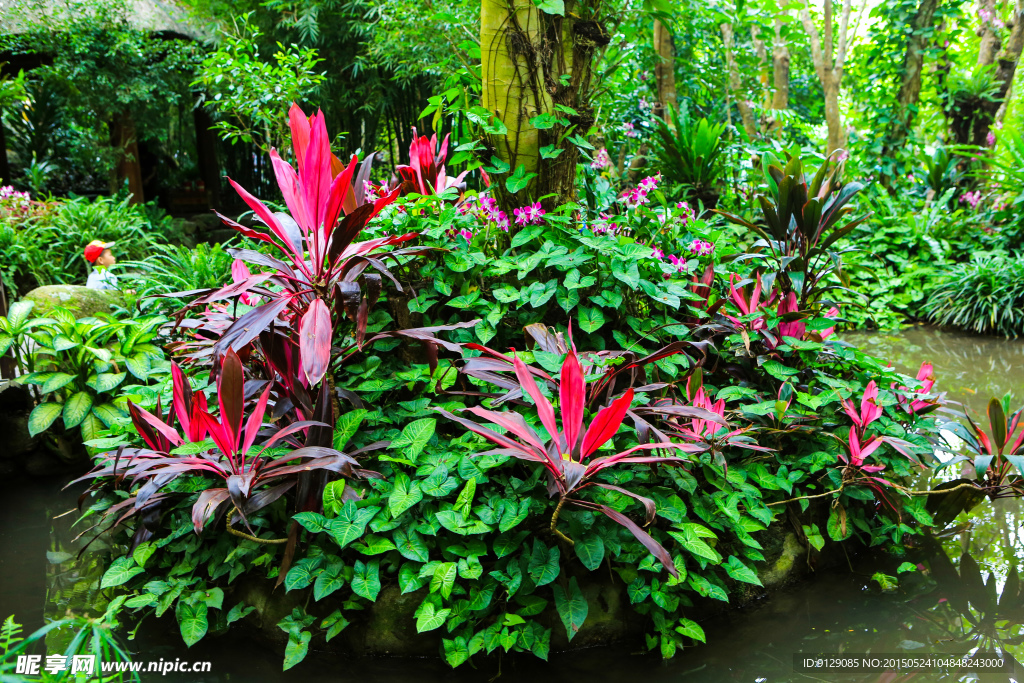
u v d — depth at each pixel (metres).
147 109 7.69
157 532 2.05
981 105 7.89
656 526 1.91
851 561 2.29
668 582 1.78
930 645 1.85
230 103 6.00
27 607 2.07
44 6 6.92
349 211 2.21
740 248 3.44
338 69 8.25
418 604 1.78
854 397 2.52
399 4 5.72
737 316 2.77
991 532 2.48
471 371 1.91
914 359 4.69
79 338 3.08
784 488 2.11
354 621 1.81
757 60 8.66
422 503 1.85
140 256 6.09
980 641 1.85
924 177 7.85
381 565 1.83
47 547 2.47
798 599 2.07
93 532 2.58
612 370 1.93
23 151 8.69
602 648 1.83
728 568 1.90
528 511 1.77
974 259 6.09
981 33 8.24
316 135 1.69
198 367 2.68
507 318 2.38
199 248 5.05
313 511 1.82
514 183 2.48
